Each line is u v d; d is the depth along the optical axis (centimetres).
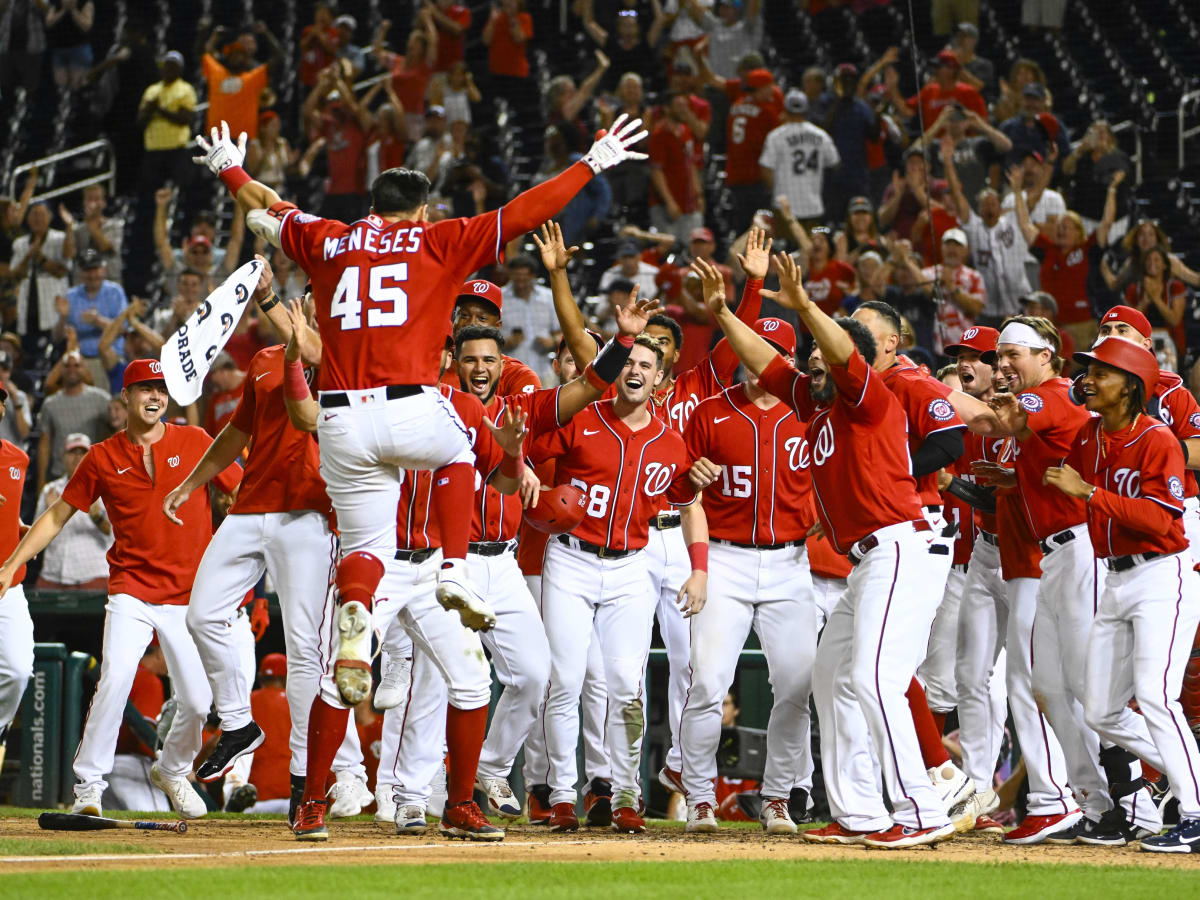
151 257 5300
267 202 1719
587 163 1602
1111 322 2214
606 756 2227
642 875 1463
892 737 1814
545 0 5603
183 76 6009
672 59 5194
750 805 2756
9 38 5844
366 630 1582
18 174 5794
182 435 2222
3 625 2266
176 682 2227
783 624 2134
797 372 1872
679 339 2492
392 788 2255
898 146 4656
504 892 1311
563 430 2091
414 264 1564
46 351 4869
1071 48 4981
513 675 2112
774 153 4547
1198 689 2475
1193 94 4834
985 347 2417
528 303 4134
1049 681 2028
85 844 1744
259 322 4278
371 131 5084
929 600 1834
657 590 2444
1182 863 1770
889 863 1636
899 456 1811
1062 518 2017
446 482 1614
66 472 3603
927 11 5112
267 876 1388
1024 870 1591
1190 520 2369
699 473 2070
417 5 5947
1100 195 4319
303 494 2011
